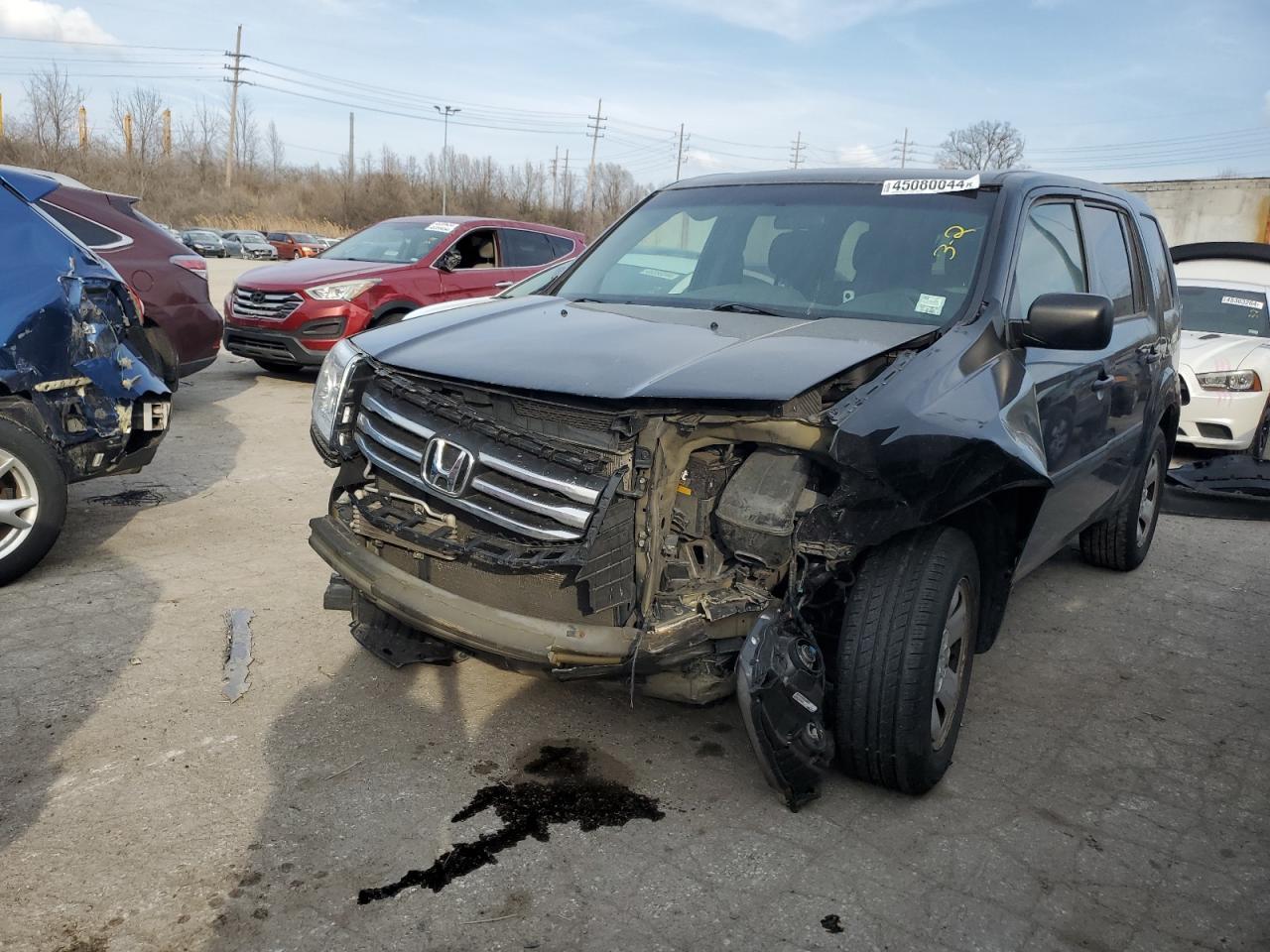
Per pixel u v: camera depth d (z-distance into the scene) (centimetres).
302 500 609
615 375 286
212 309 820
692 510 285
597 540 276
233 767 313
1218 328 972
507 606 295
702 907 258
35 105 6225
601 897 260
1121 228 500
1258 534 657
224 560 496
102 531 533
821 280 377
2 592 441
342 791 302
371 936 242
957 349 320
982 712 381
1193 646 457
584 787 310
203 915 247
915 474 273
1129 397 460
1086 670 424
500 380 292
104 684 362
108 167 6456
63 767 309
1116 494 485
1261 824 312
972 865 281
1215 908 269
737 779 318
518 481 286
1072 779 333
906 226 385
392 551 321
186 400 915
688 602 280
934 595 289
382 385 324
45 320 445
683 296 395
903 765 295
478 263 1129
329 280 992
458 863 271
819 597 303
